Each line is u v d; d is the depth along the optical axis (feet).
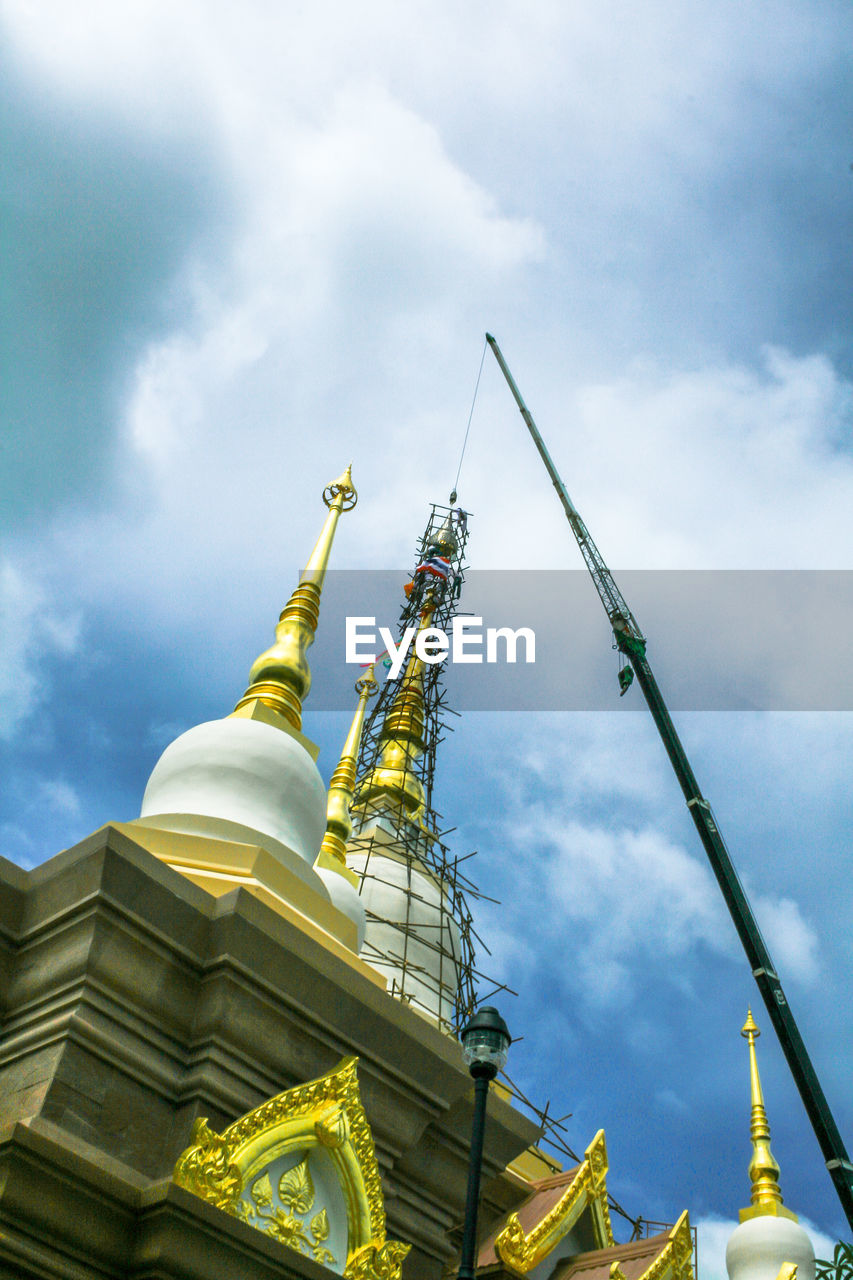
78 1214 53.06
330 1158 63.05
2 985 62.85
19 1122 52.31
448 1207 72.18
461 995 140.15
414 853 151.84
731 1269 127.65
